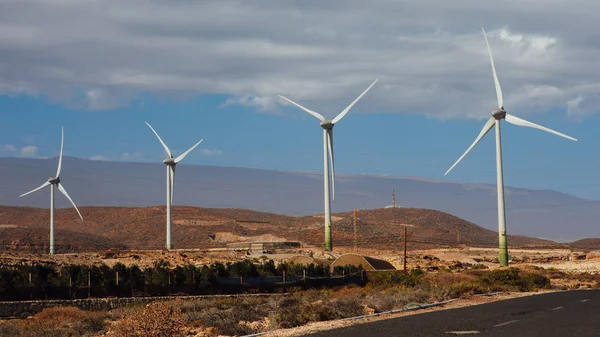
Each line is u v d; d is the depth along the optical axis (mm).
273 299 51500
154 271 71000
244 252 123875
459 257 152750
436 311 37656
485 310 37344
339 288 68812
